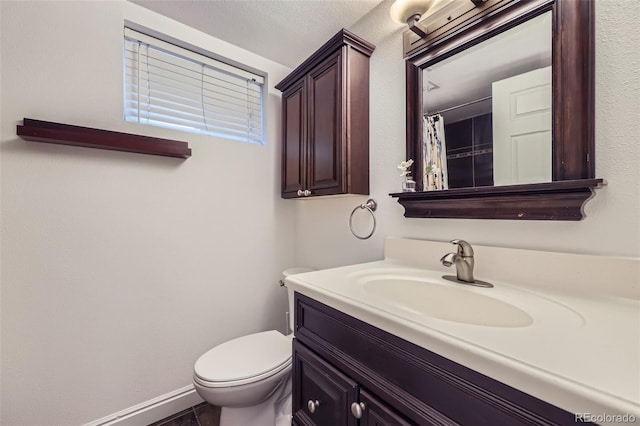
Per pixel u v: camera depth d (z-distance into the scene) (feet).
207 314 5.29
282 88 5.76
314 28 5.10
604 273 2.32
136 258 4.55
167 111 5.14
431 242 3.65
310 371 2.82
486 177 3.13
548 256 2.64
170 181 4.88
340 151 4.26
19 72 3.67
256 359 3.98
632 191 2.25
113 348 4.35
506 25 2.94
